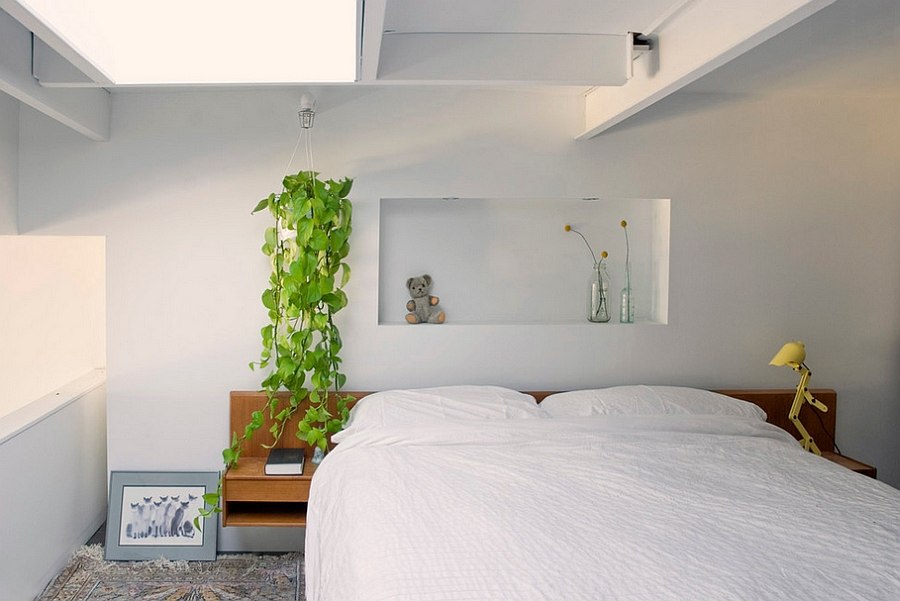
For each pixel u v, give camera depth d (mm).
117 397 3973
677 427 3590
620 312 4316
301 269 3670
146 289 3955
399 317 4281
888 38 3029
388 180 4008
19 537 3250
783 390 4168
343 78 2281
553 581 2082
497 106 4023
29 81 2900
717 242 4133
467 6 2639
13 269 4797
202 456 4012
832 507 2684
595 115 3770
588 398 3811
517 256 4332
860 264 4203
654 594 2008
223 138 3947
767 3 2131
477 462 3184
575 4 2619
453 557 2250
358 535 2518
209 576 3754
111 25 1976
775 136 4125
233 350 3994
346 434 3635
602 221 4367
